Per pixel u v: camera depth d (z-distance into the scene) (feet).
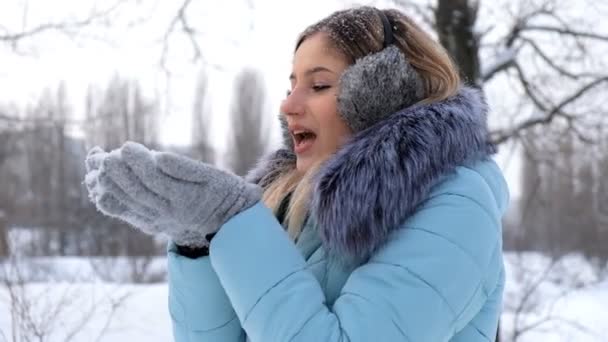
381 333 2.99
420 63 3.91
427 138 3.40
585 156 21.09
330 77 3.91
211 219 3.29
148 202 3.05
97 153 3.28
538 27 17.80
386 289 3.10
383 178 3.29
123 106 67.56
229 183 3.32
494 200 3.54
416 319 3.04
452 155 3.44
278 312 3.09
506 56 17.46
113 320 16.99
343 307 3.12
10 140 32.89
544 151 20.57
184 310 3.67
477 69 14.76
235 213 3.34
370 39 3.88
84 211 51.78
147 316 19.40
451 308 3.15
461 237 3.23
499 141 18.48
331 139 3.94
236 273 3.20
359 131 3.81
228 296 3.37
